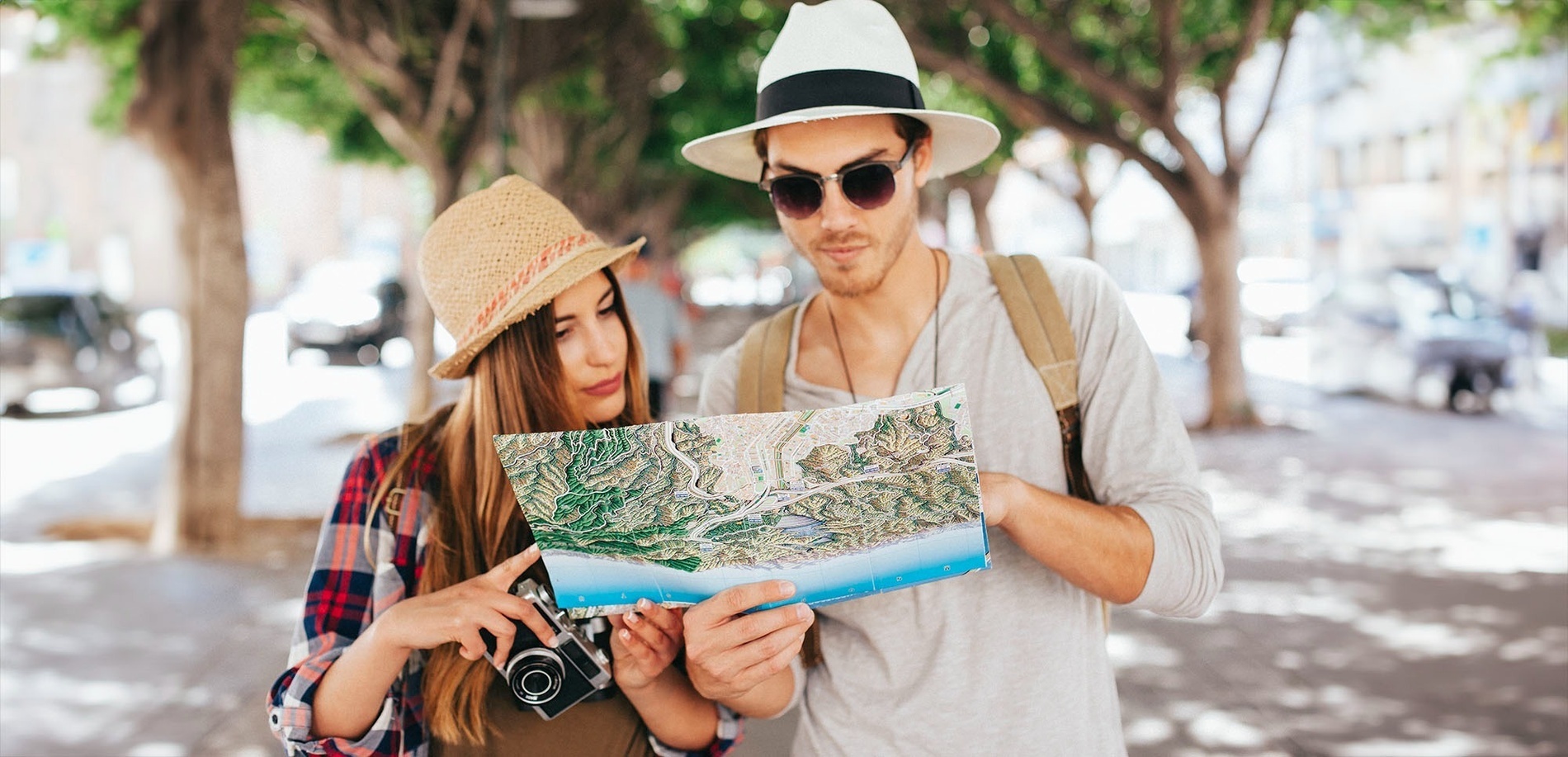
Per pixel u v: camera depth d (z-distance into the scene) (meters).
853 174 1.85
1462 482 9.97
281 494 10.41
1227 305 13.41
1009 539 1.85
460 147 13.07
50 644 6.02
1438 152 24.20
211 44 7.85
